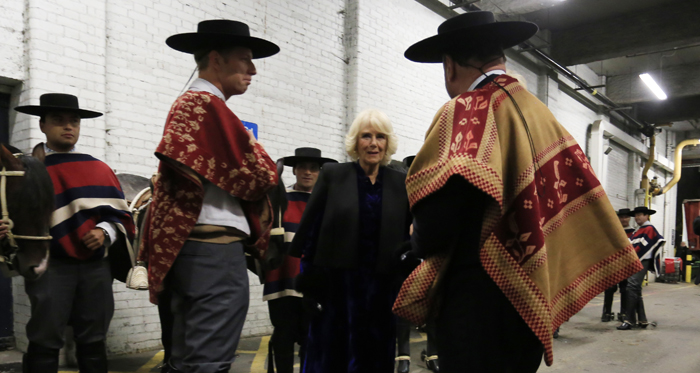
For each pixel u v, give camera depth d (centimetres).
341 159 701
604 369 466
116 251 328
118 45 472
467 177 120
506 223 129
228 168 174
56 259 264
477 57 152
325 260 221
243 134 179
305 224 233
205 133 173
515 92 143
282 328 338
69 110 302
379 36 742
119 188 308
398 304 140
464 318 134
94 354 274
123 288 468
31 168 236
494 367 132
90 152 438
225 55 191
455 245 137
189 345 171
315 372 217
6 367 381
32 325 258
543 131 140
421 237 134
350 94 708
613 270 137
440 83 859
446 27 153
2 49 398
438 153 136
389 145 238
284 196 319
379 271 218
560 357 517
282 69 623
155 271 169
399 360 375
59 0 423
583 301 134
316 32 668
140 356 459
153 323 489
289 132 629
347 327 218
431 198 128
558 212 136
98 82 446
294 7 639
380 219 226
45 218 234
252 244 195
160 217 171
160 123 504
